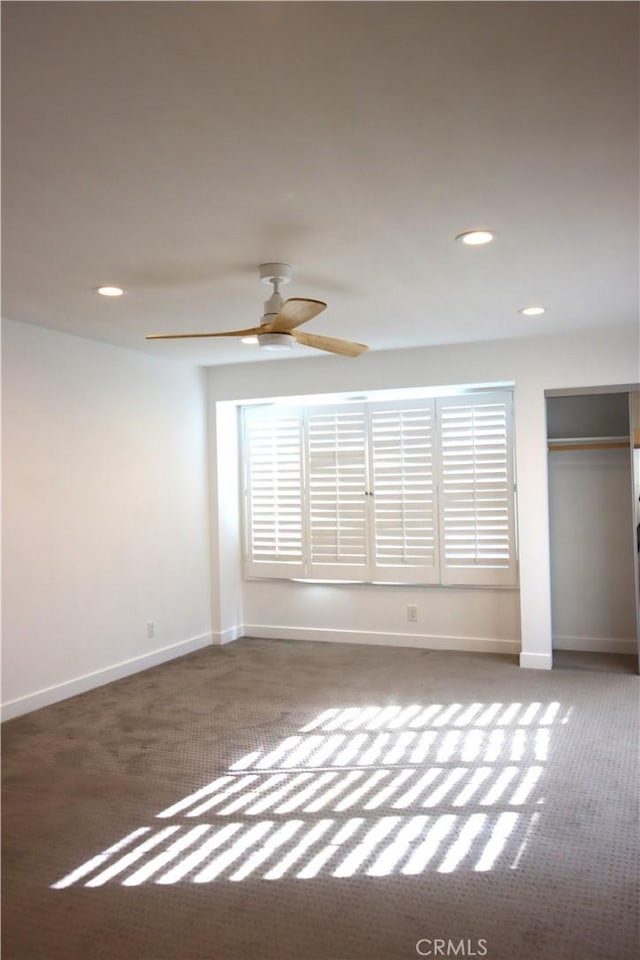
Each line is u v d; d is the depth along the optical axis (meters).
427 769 3.50
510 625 5.76
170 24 1.59
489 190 2.55
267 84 1.84
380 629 6.13
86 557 4.92
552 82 1.87
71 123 2.03
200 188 2.48
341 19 1.58
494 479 5.76
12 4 1.50
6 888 2.55
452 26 1.62
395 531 6.05
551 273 3.56
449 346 5.46
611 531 5.78
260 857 2.73
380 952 2.18
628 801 3.10
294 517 6.36
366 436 6.11
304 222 2.81
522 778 3.37
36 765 3.61
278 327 3.35
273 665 5.48
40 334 4.58
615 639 5.78
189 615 5.96
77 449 4.86
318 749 3.79
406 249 3.16
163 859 2.73
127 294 3.82
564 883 2.51
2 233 2.88
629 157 2.31
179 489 5.89
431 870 2.61
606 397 5.93
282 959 2.16
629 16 1.60
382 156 2.27
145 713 4.40
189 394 6.04
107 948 2.23
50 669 4.61
